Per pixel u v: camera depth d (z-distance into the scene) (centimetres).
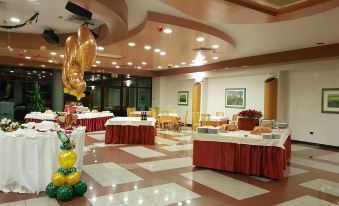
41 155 383
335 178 500
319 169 567
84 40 423
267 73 1024
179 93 1477
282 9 396
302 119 929
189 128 1271
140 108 1545
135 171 509
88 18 451
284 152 527
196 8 375
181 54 831
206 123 990
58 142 392
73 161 376
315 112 891
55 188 363
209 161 530
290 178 494
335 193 418
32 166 381
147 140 800
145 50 761
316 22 529
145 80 1558
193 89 1308
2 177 381
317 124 886
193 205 358
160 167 543
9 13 538
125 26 484
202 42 646
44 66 1173
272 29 588
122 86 1495
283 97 972
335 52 694
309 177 504
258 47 771
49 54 868
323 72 870
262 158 489
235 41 703
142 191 404
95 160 586
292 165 600
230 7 369
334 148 836
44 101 1262
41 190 387
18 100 1223
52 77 1274
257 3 374
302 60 771
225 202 372
